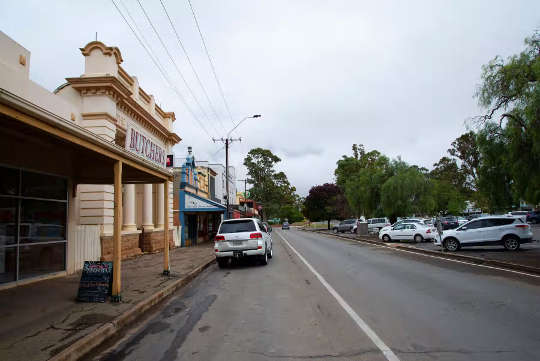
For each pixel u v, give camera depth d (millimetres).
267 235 16500
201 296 9016
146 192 20047
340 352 4852
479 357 4539
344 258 16281
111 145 7625
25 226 9953
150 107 20422
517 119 12414
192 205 25688
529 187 13055
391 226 27406
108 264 8016
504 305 7137
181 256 17984
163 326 6461
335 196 56250
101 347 5453
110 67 14914
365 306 7285
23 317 6621
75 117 13844
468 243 17531
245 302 8086
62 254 11586
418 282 9859
